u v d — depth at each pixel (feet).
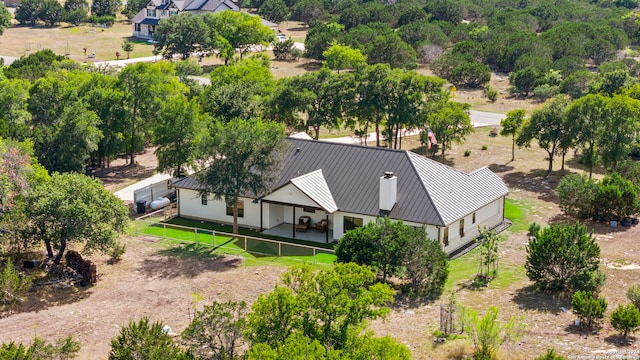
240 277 151.94
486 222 183.52
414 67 393.09
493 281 148.25
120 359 102.47
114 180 230.89
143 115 242.78
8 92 230.48
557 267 142.20
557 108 228.63
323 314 100.78
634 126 217.56
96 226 151.64
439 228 162.81
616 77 318.45
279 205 183.62
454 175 181.16
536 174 232.94
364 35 429.38
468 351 115.03
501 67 399.44
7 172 158.51
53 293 143.84
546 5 532.32
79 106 222.89
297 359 86.63
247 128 172.14
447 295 141.18
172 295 143.33
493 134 279.90
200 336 103.14
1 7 507.71
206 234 180.55
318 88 260.83
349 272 105.29
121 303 139.85
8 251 159.12
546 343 118.42
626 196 185.68
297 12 551.59
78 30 520.01
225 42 410.72
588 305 123.54
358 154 183.52
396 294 141.90
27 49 454.81
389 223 149.07
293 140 192.34
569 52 394.73
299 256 164.86
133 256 164.96
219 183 171.22
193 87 308.81
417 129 288.10
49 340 123.75
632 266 155.33
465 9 538.06
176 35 408.26
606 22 482.28
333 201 175.22
